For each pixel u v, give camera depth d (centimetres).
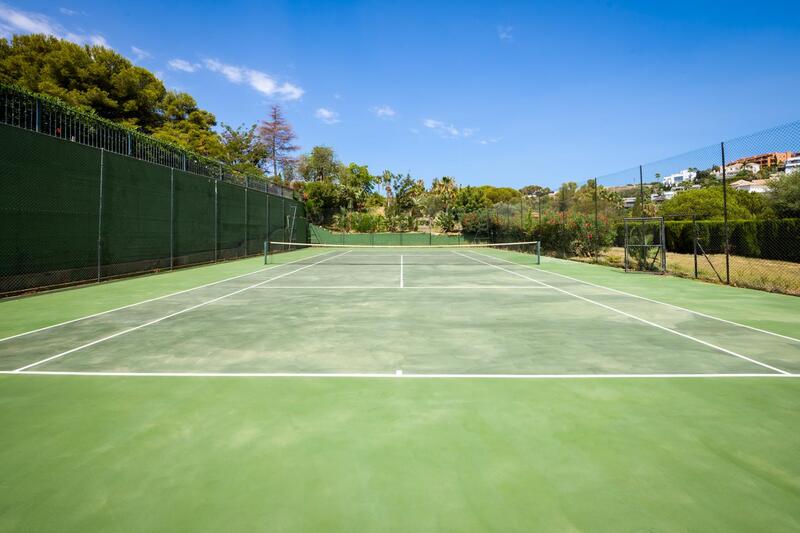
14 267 930
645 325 627
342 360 454
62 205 1058
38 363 445
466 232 4134
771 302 831
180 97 4331
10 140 923
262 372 414
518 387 372
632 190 1605
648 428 292
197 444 270
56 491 222
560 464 246
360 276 1360
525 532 189
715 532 189
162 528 193
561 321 656
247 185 2294
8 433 288
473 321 657
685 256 1931
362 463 247
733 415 314
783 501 212
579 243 2048
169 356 471
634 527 192
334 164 6869
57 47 3322
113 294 952
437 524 195
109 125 1260
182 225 1638
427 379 394
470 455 256
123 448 266
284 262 2012
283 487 224
